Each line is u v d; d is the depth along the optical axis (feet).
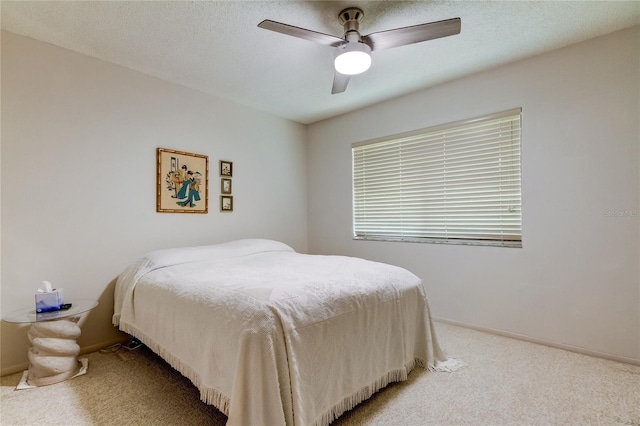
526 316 8.46
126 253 8.68
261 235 12.35
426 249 10.44
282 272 6.79
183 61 8.40
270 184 12.71
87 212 8.02
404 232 11.18
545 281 8.18
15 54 7.02
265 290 5.03
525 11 6.43
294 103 11.60
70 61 7.78
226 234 11.16
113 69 8.48
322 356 4.82
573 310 7.78
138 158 8.95
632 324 7.07
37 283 7.25
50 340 6.43
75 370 6.79
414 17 6.57
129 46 7.65
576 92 7.72
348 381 5.23
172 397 5.86
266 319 4.34
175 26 6.84
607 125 7.34
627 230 7.13
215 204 10.84
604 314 7.38
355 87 10.17
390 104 11.27
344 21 6.44
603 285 7.41
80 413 5.37
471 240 9.63
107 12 6.33
